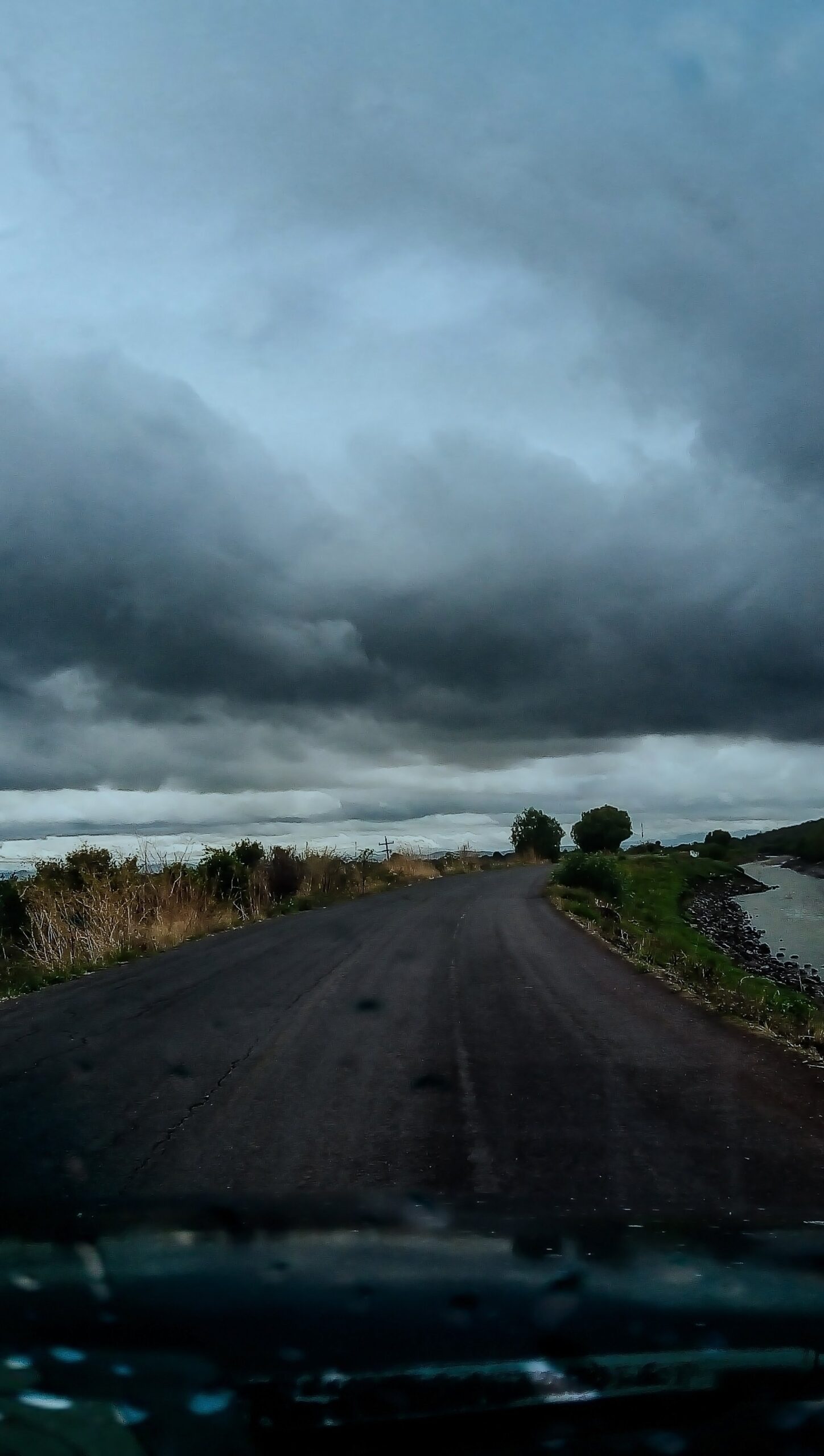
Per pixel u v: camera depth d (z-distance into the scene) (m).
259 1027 7.55
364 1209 3.41
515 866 52.12
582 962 11.40
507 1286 2.35
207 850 22.00
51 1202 3.57
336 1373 1.76
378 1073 6.02
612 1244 2.83
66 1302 2.20
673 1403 1.64
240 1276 2.46
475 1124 4.86
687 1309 2.16
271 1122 4.96
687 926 24.95
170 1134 4.76
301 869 25.95
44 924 14.24
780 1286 2.35
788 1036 7.18
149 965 11.95
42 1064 6.36
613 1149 4.39
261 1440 1.49
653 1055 6.43
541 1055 6.46
